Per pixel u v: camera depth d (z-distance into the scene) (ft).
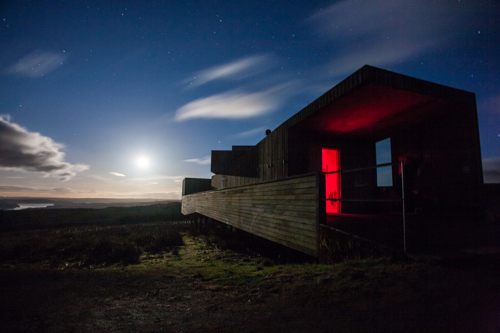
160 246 33.94
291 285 10.98
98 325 8.61
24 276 16.80
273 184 20.79
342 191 28.25
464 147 20.17
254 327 7.50
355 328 6.64
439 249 12.07
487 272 9.36
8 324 8.87
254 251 27.96
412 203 24.23
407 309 7.24
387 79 16.78
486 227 16.22
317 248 15.10
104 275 16.99
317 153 27.81
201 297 11.23
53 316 9.56
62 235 44.24
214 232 43.55
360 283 9.57
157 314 9.46
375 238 13.61
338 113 22.04
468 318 6.45
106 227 61.26
